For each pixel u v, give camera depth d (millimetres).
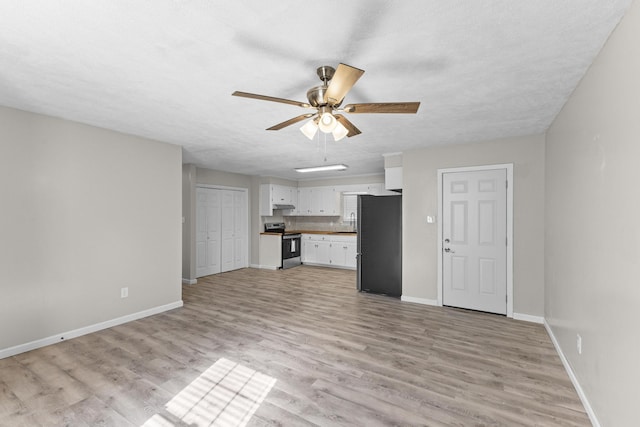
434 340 3172
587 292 2041
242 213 7344
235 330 3439
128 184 3689
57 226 3096
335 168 6297
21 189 2859
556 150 2996
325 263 7637
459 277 4195
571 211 2441
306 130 2131
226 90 2398
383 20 1531
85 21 1534
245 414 2012
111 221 3529
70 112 2920
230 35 1665
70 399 2156
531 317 3713
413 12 1468
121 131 3570
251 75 2146
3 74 2129
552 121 3154
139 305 3820
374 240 4973
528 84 2283
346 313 4035
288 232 7781
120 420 1949
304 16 1499
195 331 3410
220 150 4578
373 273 4980
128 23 1553
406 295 4570
